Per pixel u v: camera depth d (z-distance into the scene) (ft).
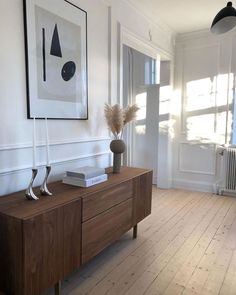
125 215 7.69
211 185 14.21
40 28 6.51
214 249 8.04
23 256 4.61
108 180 7.35
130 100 16.07
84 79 8.10
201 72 13.96
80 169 7.09
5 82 5.84
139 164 16.42
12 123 6.07
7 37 5.80
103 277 6.57
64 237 5.43
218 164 14.01
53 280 5.25
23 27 6.13
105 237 6.81
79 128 8.13
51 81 6.95
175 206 11.96
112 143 8.36
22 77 6.22
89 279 6.49
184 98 14.53
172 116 14.83
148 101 15.71
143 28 11.15
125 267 7.03
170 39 13.87
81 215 5.86
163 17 11.91
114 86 9.57
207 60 13.75
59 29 7.06
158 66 14.96
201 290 6.11
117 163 8.40
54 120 7.20
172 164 15.26
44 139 6.93
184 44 14.25
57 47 7.04
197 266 7.10
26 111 6.38
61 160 7.48
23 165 6.42
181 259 7.45
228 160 13.37
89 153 8.63
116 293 5.98
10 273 4.83
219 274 6.74
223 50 13.32
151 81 15.46
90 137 8.59
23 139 6.35
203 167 14.42
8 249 4.79
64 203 5.38
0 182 5.94
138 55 15.57
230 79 13.29
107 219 6.82
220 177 13.97
